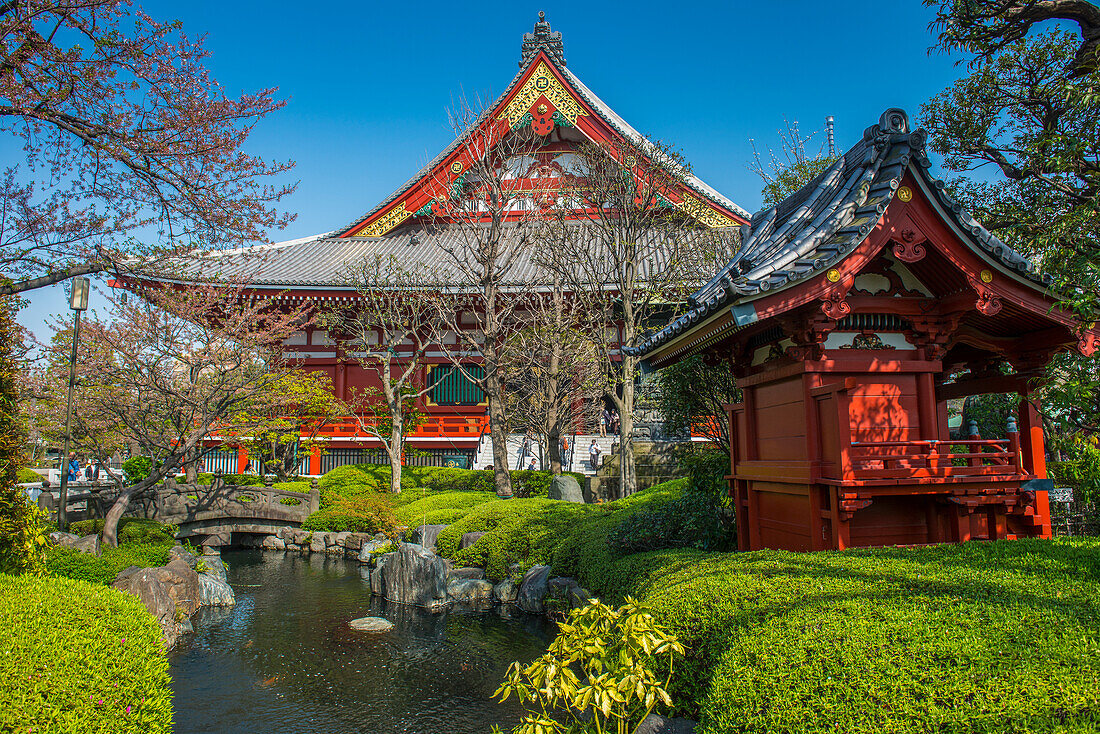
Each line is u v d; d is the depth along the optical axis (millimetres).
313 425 26828
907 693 3578
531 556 13172
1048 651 3787
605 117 28922
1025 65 11148
